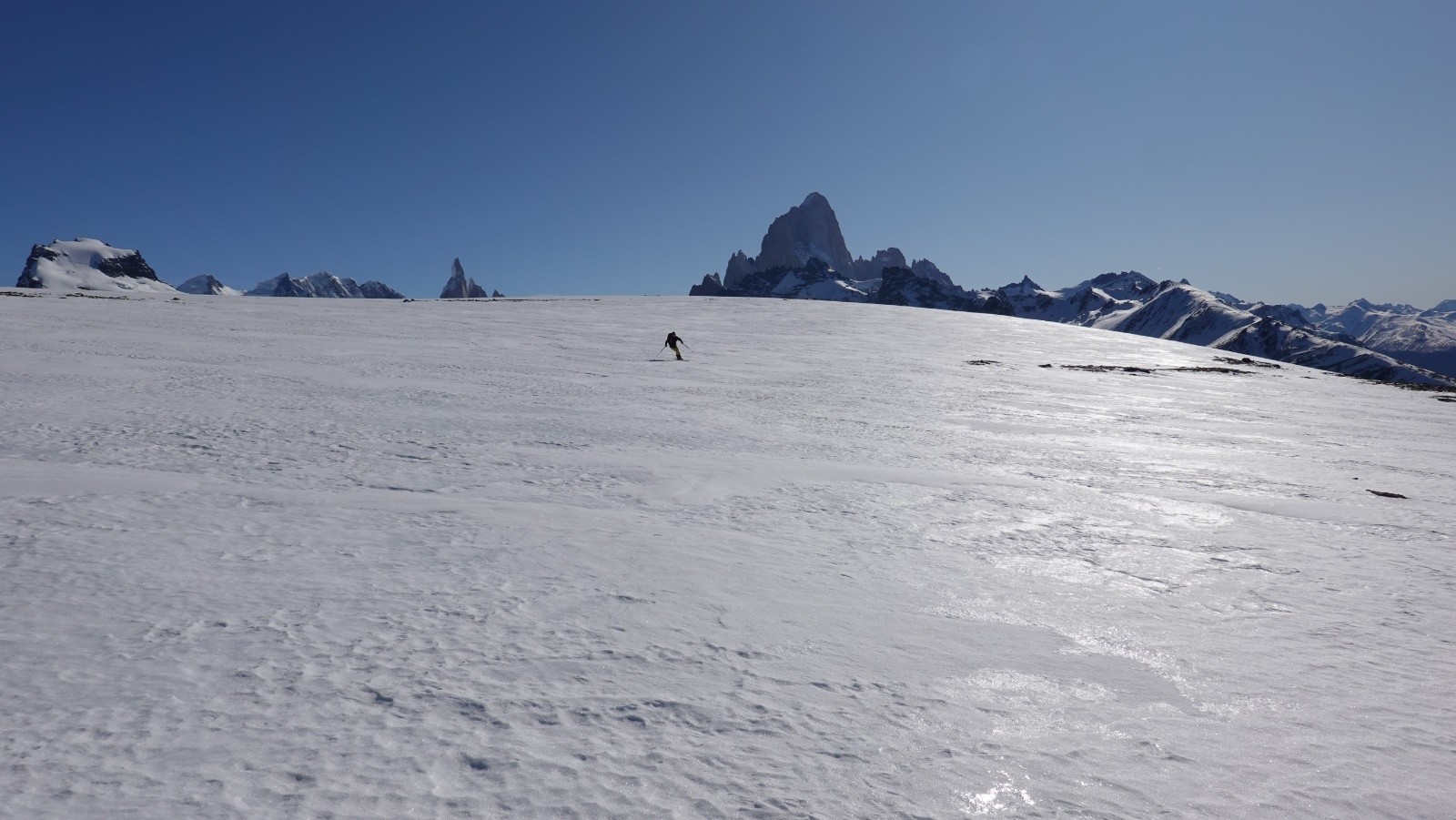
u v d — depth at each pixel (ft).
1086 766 11.75
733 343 134.62
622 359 98.78
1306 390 116.57
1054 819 10.32
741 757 11.43
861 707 13.28
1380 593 22.16
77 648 13.94
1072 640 17.16
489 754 11.14
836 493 31.86
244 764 10.59
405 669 13.71
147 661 13.56
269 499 25.71
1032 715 13.37
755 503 29.37
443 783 10.41
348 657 14.07
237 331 102.53
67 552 19.22
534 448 38.29
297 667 13.56
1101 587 21.36
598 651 14.94
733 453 40.09
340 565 19.34
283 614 15.98
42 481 26.12
